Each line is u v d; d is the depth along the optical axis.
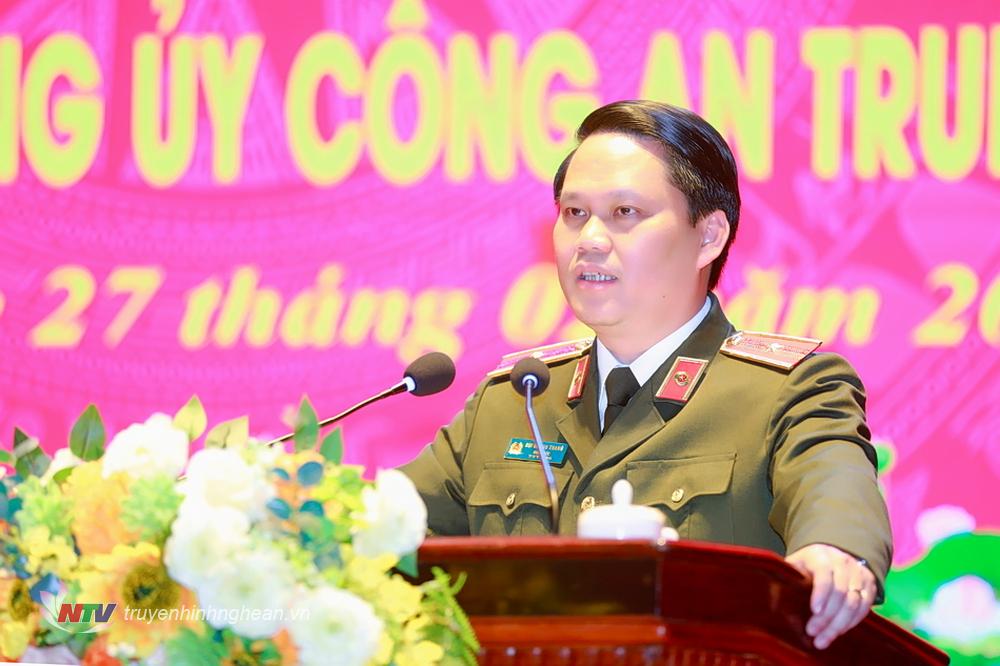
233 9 10.93
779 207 10.52
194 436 4.43
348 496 4.22
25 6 11.00
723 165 6.89
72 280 10.84
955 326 10.41
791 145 10.55
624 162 6.68
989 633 10.19
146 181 10.89
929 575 10.27
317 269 10.78
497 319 10.66
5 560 4.24
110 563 4.04
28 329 10.82
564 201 6.80
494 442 6.97
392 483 4.23
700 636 4.30
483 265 10.72
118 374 10.77
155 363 10.77
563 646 4.27
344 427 10.64
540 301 10.66
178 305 10.80
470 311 10.69
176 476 4.25
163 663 4.03
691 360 6.71
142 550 4.05
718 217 6.90
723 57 10.62
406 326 10.71
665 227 6.64
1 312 10.82
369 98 10.83
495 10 10.79
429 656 4.18
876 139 10.53
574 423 6.80
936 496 10.32
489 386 7.26
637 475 6.41
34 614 4.17
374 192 10.80
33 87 10.97
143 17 10.98
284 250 10.80
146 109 10.92
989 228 10.46
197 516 3.97
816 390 6.30
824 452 5.82
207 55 10.93
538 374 6.35
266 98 10.88
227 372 10.74
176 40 10.93
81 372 10.77
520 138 10.74
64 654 4.16
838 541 5.04
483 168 10.76
